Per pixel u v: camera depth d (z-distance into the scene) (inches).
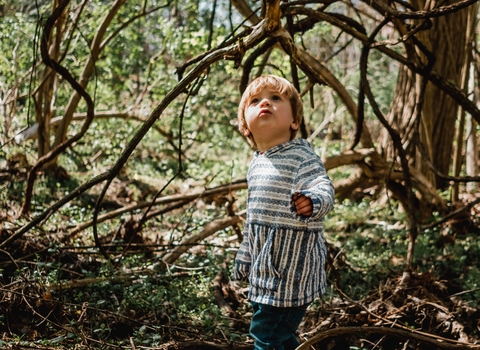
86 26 416.2
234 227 248.8
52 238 227.1
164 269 210.8
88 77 351.3
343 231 309.4
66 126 374.9
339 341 167.5
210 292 190.5
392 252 263.1
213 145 482.3
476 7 350.9
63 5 227.1
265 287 124.9
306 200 112.7
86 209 337.4
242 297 195.2
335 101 600.1
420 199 323.6
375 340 168.9
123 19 420.8
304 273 124.0
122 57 471.5
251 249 128.7
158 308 173.6
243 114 136.5
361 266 231.9
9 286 161.3
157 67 438.9
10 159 374.6
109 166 445.7
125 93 523.8
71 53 440.1
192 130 477.1
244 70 227.3
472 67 448.5
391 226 304.5
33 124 429.7
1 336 151.3
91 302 173.8
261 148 132.9
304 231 123.4
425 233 286.5
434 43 359.9
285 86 131.6
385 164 317.1
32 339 148.6
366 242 277.4
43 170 369.7
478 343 162.6
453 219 303.3
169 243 231.1
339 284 187.0
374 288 207.6
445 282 204.7
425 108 327.3
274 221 124.1
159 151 499.8
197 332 159.8
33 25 404.5
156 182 430.6
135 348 143.6
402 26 222.2
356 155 312.2
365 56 221.1
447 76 361.1
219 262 218.5
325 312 176.2
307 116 640.4
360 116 247.0
